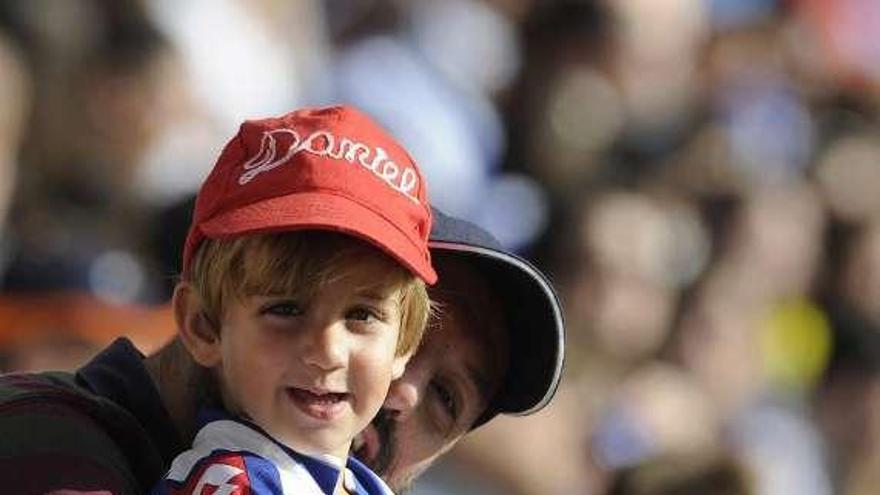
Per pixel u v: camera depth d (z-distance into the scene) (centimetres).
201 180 1088
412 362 541
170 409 501
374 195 469
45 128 1025
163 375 505
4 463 467
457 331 545
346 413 470
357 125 479
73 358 847
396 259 468
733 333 1241
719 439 1136
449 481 952
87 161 1036
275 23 1359
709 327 1205
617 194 1208
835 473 1332
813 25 1883
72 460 470
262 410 470
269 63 1320
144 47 1079
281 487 468
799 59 1803
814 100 1750
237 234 460
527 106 1351
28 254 862
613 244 1109
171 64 1096
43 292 851
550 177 1306
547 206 1236
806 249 1428
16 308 847
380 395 473
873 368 1373
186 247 479
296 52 1377
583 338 1093
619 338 1106
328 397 468
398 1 1396
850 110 1762
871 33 1923
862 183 1537
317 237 464
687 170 1350
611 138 1357
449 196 1281
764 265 1355
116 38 1076
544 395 552
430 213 486
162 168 1072
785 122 1656
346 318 469
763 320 1339
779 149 1625
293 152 470
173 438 497
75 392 484
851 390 1358
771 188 1450
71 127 1041
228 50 1270
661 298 1145
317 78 1361
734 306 1280
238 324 468
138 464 487
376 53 1337
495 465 966
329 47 1410
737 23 1767
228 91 1263
